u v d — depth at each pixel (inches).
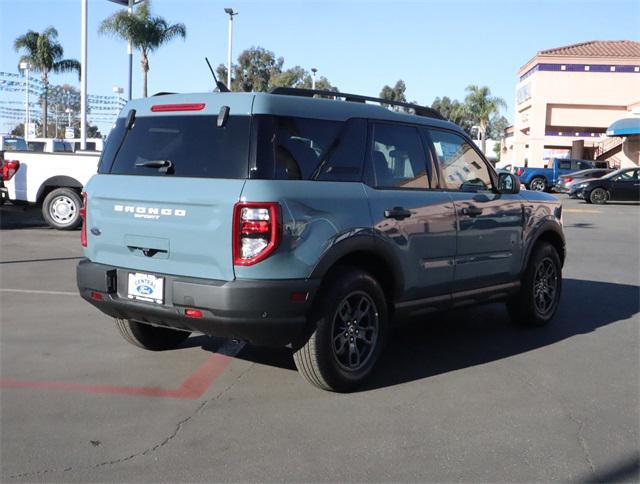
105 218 193.2
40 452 152.0
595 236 623.5
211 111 184.1
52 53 1881.2
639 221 778.2
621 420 177.6
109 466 145.9
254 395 190.4
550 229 275.3
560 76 1733.5
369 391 195.9
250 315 167.8
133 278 186.4
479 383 205.5
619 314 306.2
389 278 204.2
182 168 182.2
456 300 231.0
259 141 173.9
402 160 212.5
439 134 231.0
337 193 185.3
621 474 146.9
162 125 192.5
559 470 148.3
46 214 529.0
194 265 175.8
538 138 1764.3
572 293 354.6
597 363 229.1
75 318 271.0
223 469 145.6
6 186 526.0
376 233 193.2
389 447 157.8
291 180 175.8
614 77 1715.1
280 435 163.3
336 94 207.3
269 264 168.1
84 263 199.6
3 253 425.4
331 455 153.0
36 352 226.2
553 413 181.6
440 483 141.3
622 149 1574.8
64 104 2928.2
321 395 191.3
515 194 257.6
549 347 248.5
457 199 227.1
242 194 168.2
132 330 221.0
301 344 183.9
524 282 267.6
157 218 181.0
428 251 214.1
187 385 197.8
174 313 176.6
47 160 522.6
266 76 2122.3
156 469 145.0
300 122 184.7
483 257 239.5
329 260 179.3
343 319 190.4
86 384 196.7
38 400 183.5
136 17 1179.9
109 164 199.6
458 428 169.8
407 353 237.8
